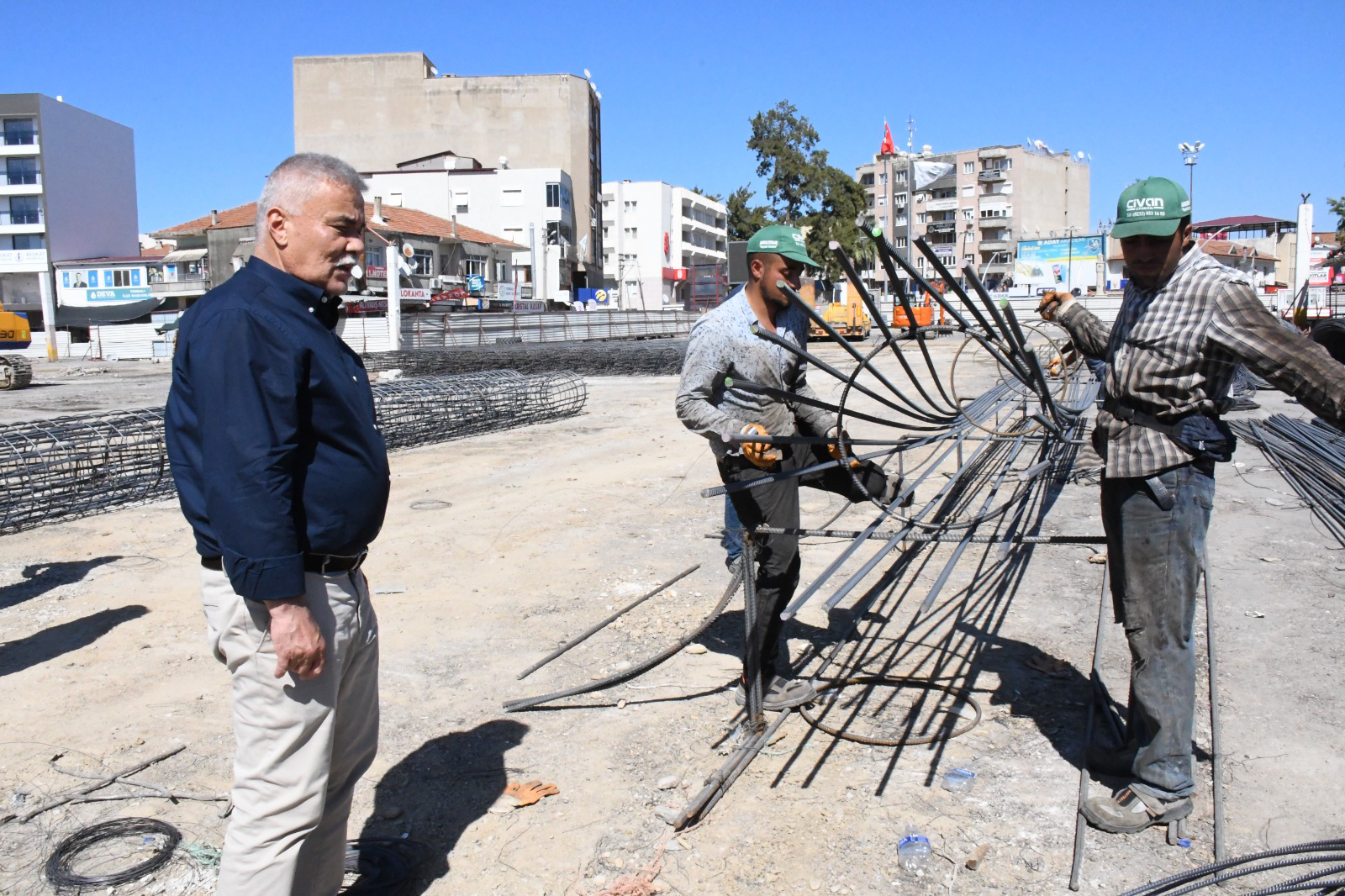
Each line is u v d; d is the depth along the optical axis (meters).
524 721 3.82
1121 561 2.91
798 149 53.28
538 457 10.20
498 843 2.97
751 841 2.93
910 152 37.22
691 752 3.52
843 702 3.91
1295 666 4.09
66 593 5.56
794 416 3.83
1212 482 2.81
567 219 64.00
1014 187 87.31
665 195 84.50
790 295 2.64
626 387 19.00
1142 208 2.63
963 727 3.64
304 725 2.20
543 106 66.88
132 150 70.62
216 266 47.34
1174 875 2.64
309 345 2.12
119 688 4.21
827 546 6.29
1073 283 63.31
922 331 3.11
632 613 5.09
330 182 2.19
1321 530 6.32
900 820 3.02
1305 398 2.52
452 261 51.12
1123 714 3.67
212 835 3.05
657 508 7.59
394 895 2.70
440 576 5.88
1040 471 4.54
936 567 5.71
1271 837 2.85
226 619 2.15
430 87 67.31
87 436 7.79
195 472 2.18
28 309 62.53
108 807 3.22
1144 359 2.74
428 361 20.55
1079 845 2.82
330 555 2.23
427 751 3.59
